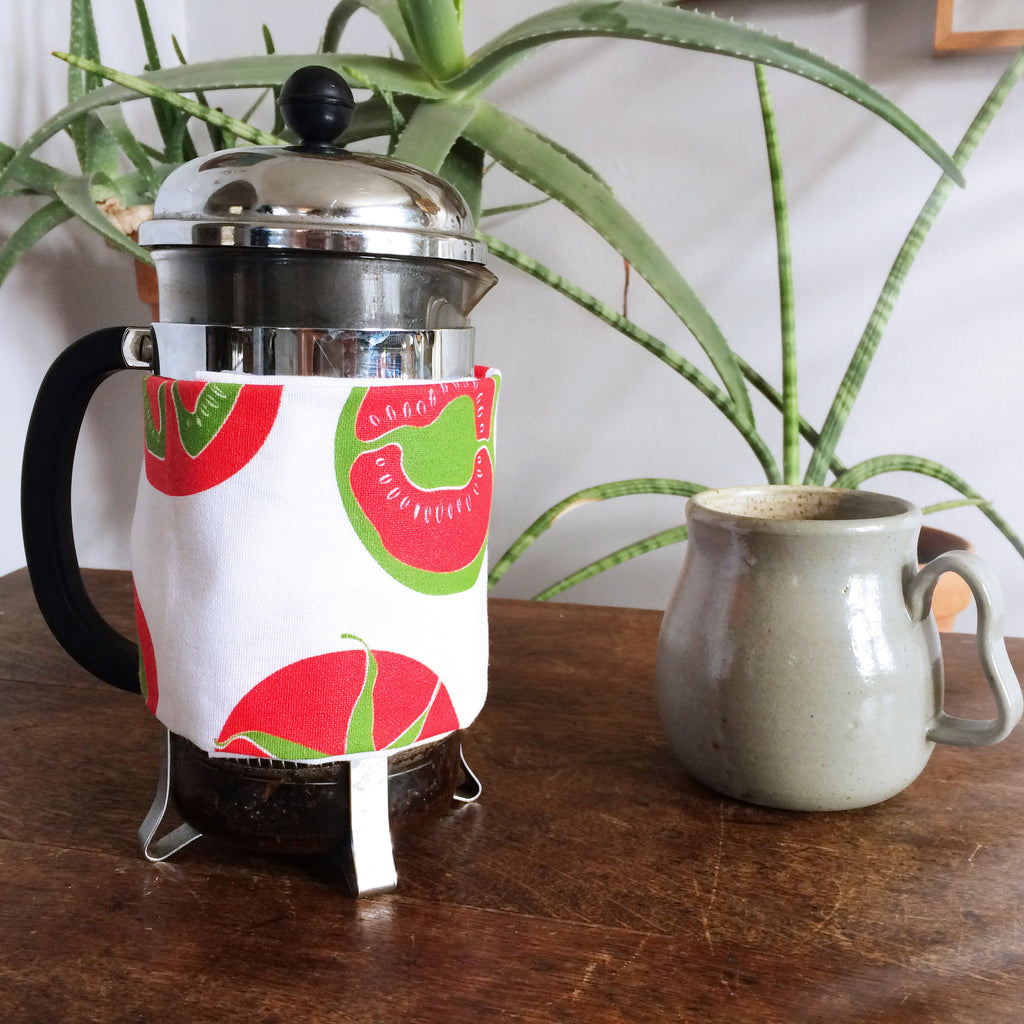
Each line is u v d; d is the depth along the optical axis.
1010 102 0.72
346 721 0.29
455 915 0.30
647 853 0.33
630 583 0.90
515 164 0.61
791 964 0.28
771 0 0.74
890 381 0.81
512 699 0.47
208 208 0.28
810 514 0.41
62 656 0.52
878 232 0.78
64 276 0.76
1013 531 0.73
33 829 0.35
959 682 0.48
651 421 0.86
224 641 0.29
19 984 0.27
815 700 0.34
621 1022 0.25
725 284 0.82
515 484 0.91
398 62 0.63
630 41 0.79
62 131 0.74
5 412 0.70
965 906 0.30
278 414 0.28
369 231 0.27
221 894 0.31
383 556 0.29
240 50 0.88
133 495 0.86
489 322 0.88
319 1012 0.26
